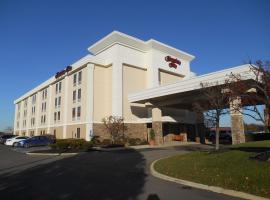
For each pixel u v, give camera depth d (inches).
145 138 1654.8
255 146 732.0
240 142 988.6
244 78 845.2
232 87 672.4
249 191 330.3
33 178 474.9
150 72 1764.3
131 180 445.4
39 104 2381.9
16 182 436.5
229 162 479.2
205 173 436.5
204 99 1213.1
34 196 335.0
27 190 370.9
